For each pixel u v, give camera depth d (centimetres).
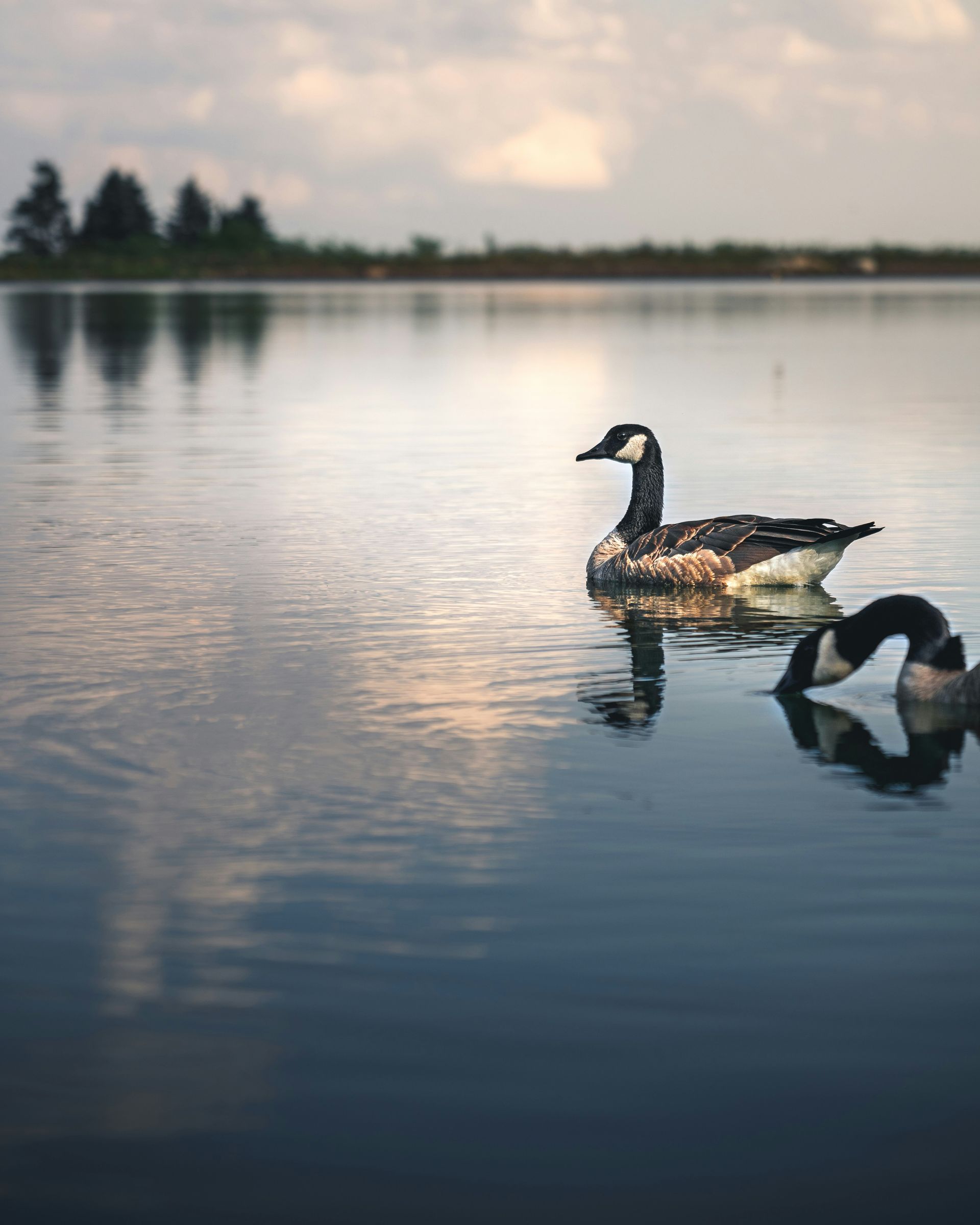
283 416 2414
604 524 1400
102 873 538
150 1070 402
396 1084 394
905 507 1448
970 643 905
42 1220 343
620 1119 378
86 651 886
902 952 469
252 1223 341
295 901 512
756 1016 427
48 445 2012
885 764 666
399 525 1385
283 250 13775
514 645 912
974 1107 381
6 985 450
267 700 779
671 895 516
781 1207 345
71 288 10956
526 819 595
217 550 1244
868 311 6241
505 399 2709
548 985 447
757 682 820
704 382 3033
